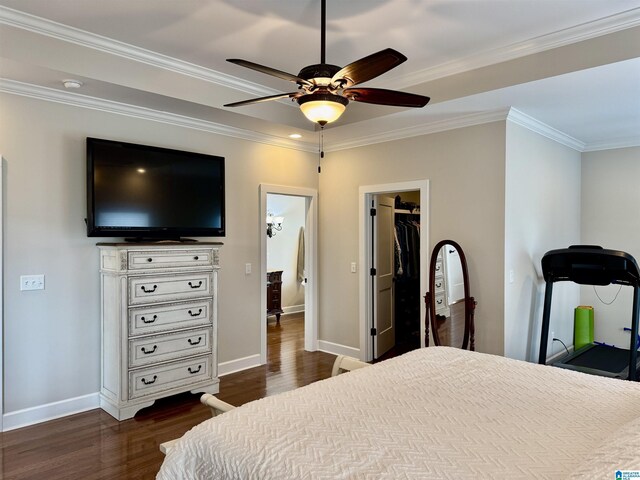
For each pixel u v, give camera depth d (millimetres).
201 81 3658
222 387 4188
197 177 4082
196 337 3836
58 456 2852
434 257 4324
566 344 5160
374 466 1293
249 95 3998
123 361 3391
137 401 3471
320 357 5227
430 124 4312
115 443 3029
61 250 3449
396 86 3869
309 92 2361
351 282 5191
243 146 4707
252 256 4824
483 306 4027
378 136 4789
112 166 3525
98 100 3553
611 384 2016
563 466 1283
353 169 5145
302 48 3209
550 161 4703
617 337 5164
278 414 1670
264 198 4891
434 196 4383
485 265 4012
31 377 3314
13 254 3215
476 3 2600
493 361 2383
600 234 5293
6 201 3178
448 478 1224
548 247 4684
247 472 1359
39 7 2633
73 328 3521
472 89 3445
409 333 6062
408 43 3141
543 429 1543
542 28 2930
